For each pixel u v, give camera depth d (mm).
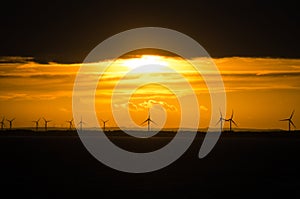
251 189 92938
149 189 91750
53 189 90375
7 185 95000
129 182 101312
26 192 87062
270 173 120312
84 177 108875
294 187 95688
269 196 85500
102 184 97500
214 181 104312
